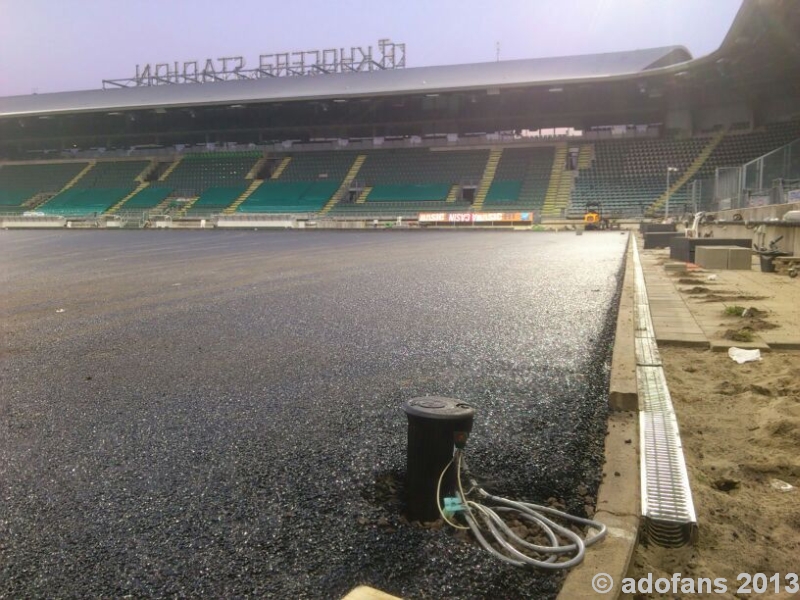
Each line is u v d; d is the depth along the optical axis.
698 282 9.81
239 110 53.47
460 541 2.08
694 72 39.19
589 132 51.16
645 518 2.26
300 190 52.22
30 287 10.13
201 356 4.97
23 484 2.60
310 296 8.53
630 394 3.43
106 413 3.54
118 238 31.81
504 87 45.03
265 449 2.94
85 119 57.03
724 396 3.89
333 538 2.11
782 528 2.31
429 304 7.65
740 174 21.44
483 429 3.13
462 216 44.25
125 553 2.05
